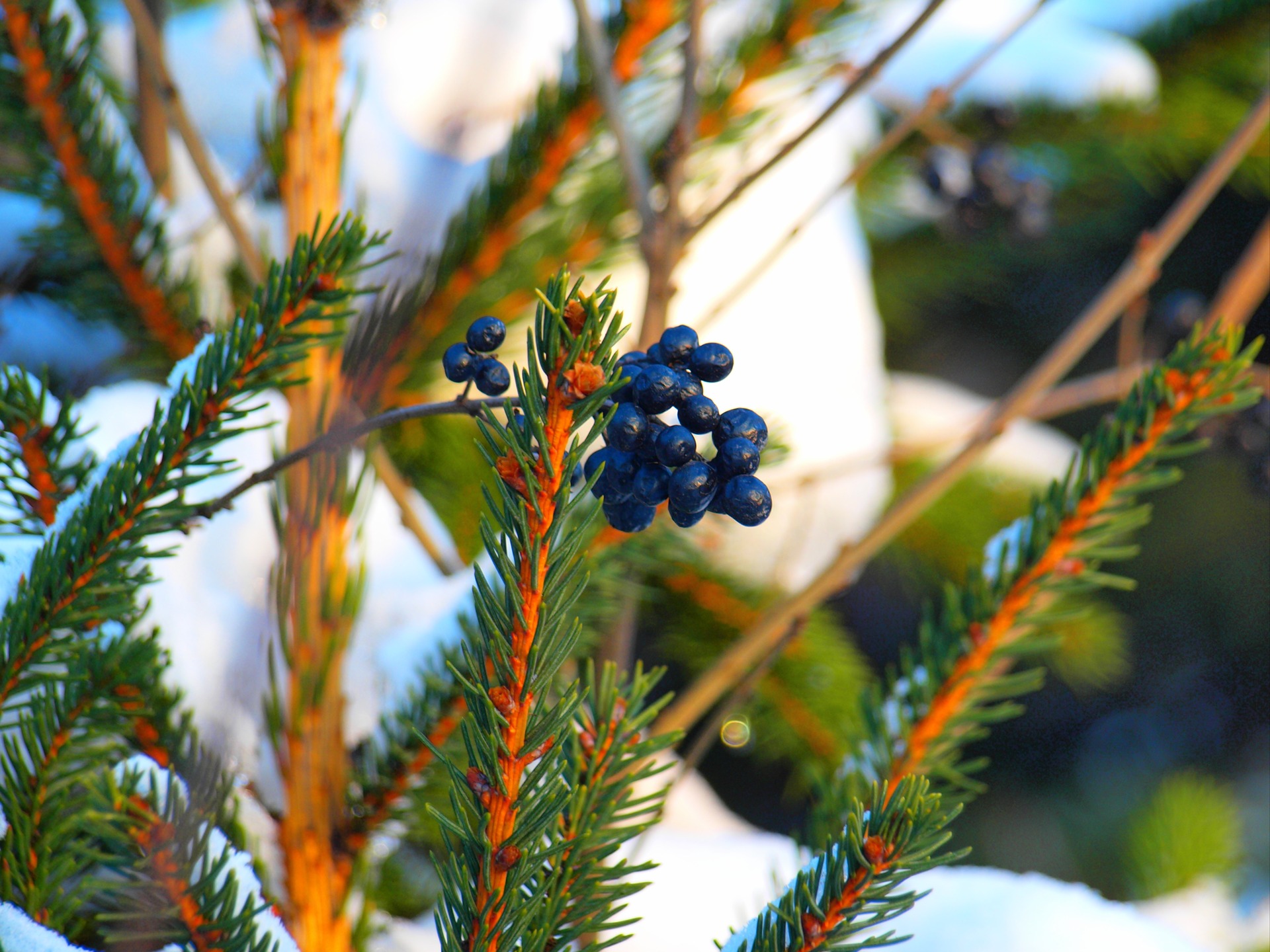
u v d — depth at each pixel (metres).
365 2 0.56
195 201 0.79
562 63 0.70
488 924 0.46
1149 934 0.56
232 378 0.50
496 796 0.46
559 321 0.44
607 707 0.51
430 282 0.69
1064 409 0.92
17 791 0.51
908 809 0.47
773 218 1.15
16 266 0.70
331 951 0.55
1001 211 1.33
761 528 1.07
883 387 1.34
